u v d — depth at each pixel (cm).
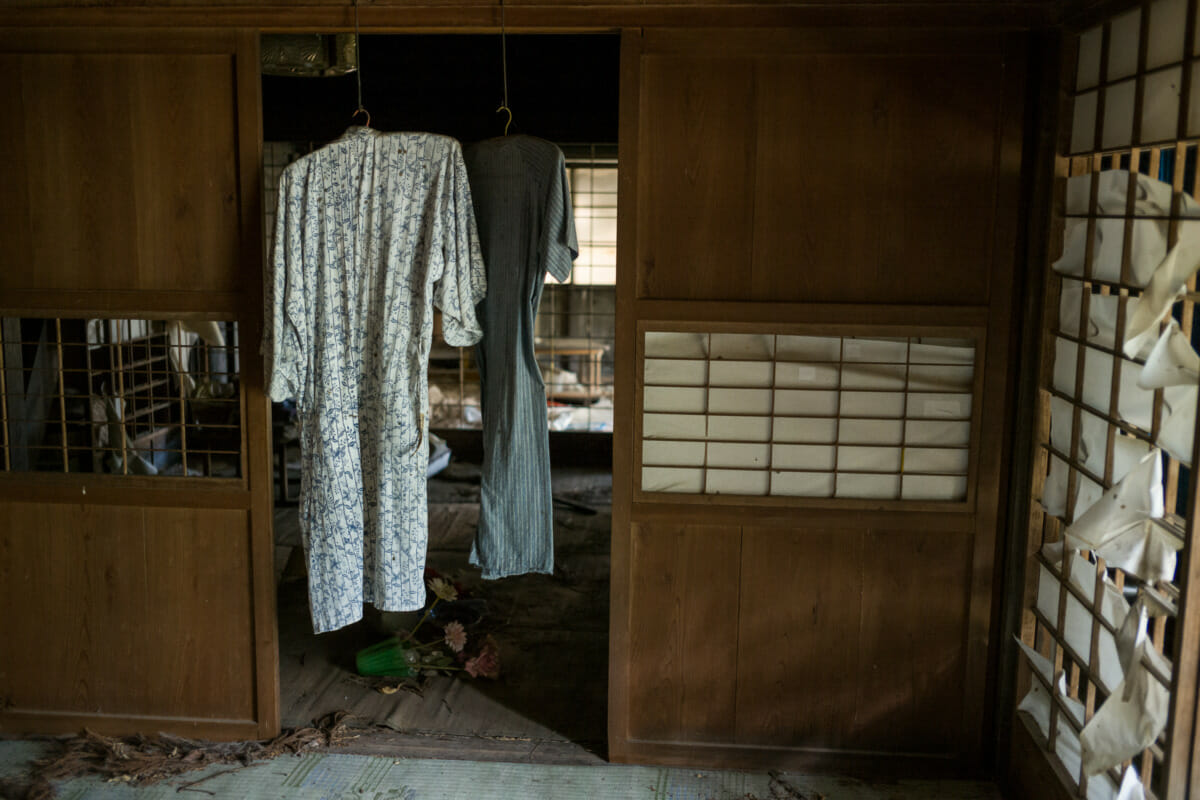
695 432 319
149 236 319
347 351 307
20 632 340
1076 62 282
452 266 299
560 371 917
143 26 309
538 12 300
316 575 314
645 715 330
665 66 300
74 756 327
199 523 330
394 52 517
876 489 317
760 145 302
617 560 322
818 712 327
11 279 325
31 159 318
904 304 305
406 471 309
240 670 337
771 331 308
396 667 386
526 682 388
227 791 311
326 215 301
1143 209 239
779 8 294
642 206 306
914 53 295
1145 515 225
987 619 318
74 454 498
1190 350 210
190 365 640
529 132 546
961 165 299
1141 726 225
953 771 325
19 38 312
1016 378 307
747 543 320
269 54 339
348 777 320
